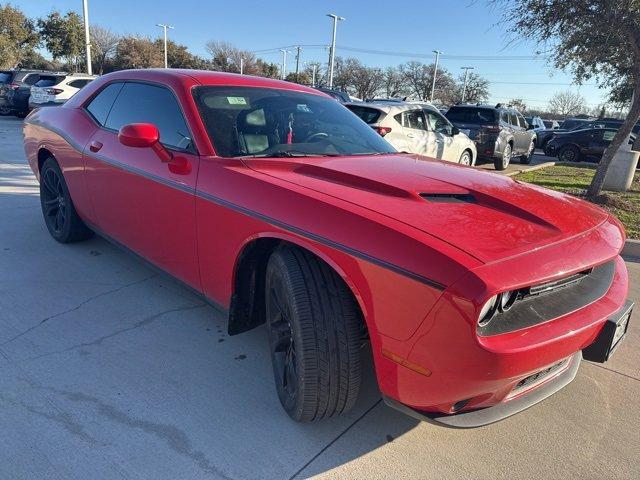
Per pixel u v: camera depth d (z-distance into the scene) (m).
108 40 57.59
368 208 2.13
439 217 2.09
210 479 2.11
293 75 67.06
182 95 3.07
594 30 7.45
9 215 5.51
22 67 44.34
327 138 3.29
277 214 2.31
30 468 2.10
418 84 70.19
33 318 3.32
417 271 1.82
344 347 2.19
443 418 1.98
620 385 3.00
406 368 1.91
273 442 2.34
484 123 12.52
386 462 2.27
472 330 1.72
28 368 2.77
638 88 7.70
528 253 1.92
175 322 3.38
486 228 2.05
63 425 2.36
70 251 4.50
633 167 10.10
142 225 3.29
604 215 2.64
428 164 3.04
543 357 1.89
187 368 2.88
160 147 2.88
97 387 2.65
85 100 4.16
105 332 3.20
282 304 2.38
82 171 3.89
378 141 3.57
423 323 1.81
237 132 2.98
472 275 1.72
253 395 2.67
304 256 2.27
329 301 2.18
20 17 40.75
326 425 2.47
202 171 2.76
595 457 2.38
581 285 2.25
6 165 8.55
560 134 18.02
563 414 2.69
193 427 2.40
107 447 2.24
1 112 19.64
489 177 2.86
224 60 67.75
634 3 6.95
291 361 2.41
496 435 2.49
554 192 2.86
